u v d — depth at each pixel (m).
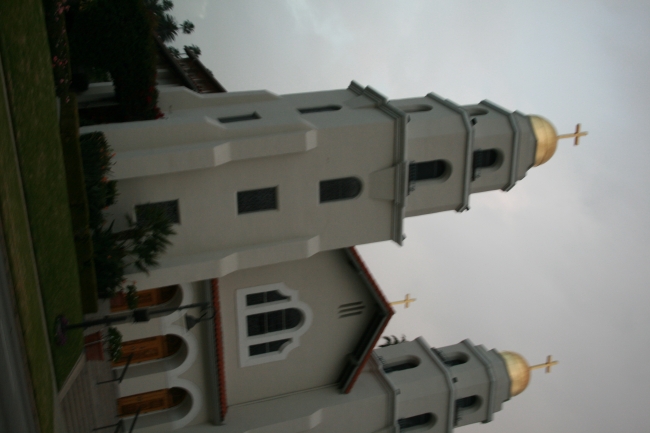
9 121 11.91
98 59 18.05
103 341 17.58
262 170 17.64
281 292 20.94
